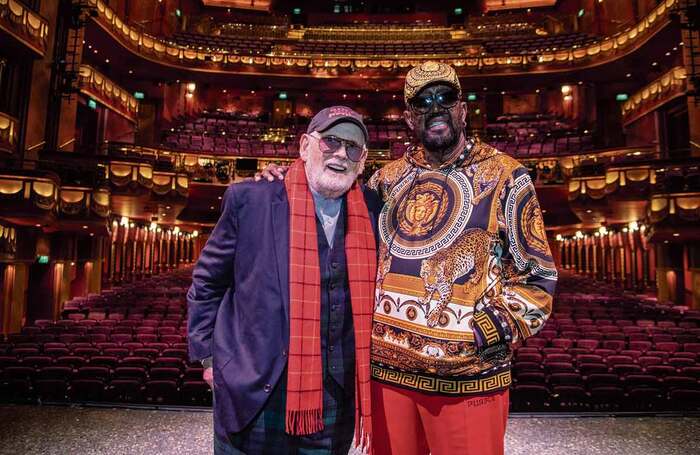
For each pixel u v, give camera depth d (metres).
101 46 17.84
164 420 3.25
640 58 18.27
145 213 17.41
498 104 25.94
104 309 11.15
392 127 24.28
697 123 13.84
